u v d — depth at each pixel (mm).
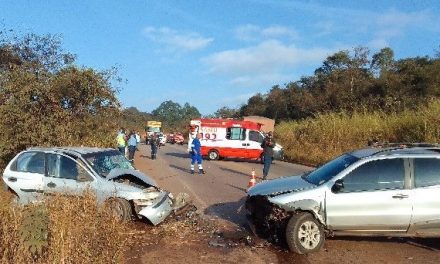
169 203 9469
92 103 17594
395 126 24484
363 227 7750
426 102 28562
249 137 27734
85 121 17328
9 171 9719
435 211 7707
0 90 15680
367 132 26422
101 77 17688
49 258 5512
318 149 28062
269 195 8094
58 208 6098
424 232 7770
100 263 5805
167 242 8109
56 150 9727
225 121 28078
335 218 7684
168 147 50031
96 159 9766
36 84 15695
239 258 7289
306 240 7605
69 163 9438
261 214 8453
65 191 8188
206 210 10984
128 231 8500
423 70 38906
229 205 11656
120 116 19031
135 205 8992
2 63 21062
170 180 17016
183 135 69375
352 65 47719
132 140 23703
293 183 8461
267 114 67375
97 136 17828
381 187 7773
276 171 21719
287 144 33094
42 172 9461
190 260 7133
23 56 21953
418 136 21766
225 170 21531
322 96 47875
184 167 22969
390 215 7688
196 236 8555
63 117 16172
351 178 7840
